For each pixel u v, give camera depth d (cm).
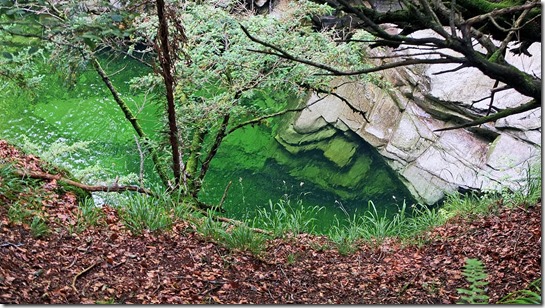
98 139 1463
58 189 711
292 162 1502
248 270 652
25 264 525
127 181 909
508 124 1381
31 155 765
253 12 1113
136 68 1566
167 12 770
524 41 548
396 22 514
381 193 1488
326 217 1432
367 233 859
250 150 1512
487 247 733
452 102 1423
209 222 733
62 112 1496
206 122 1027
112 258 587
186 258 637
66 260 559
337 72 370
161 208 735
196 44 1062
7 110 1456
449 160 1434
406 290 662
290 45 1001
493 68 387
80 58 785
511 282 641
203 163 1079
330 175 1491
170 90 800
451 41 382
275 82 1030
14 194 636
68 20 550
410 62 374
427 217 924
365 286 669
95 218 654
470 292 529
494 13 381
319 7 1000
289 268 687
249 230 721
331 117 1480
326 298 633
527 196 857
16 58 780
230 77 1063
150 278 578
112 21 540
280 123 1522
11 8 496
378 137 1464
